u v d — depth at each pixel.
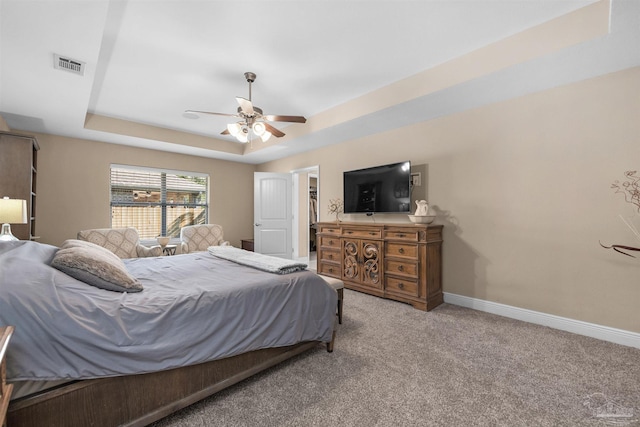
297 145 4.82
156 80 2.92
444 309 3.14
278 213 5.67
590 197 2.44
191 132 4.80
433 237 3.22
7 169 3.07
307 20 2.04
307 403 1.58
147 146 4.81
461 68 2.52
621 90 2.30
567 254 2.56
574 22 1.96
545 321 2.66
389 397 1.63
